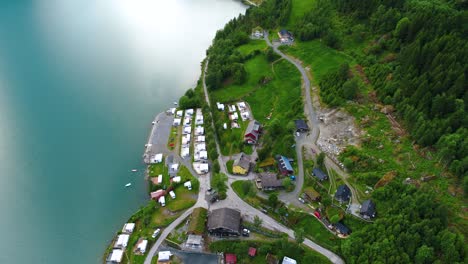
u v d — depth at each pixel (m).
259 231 133.12
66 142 179.25
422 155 138.62
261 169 158.00
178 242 131.62
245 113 194.38
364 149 151.12
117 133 186.88
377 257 112.12
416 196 121.00
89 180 160.75
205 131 182.25
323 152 157.25
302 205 139.75
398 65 173.75
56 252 132.25
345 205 135.12
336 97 176.12
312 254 123.38
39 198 151.62
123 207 149.75
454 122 137.00
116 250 129.38
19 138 179.00
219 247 129.00
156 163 167.62
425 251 106.94
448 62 150.62
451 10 194.75
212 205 144.25
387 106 160.88
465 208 119.62
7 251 131.75
